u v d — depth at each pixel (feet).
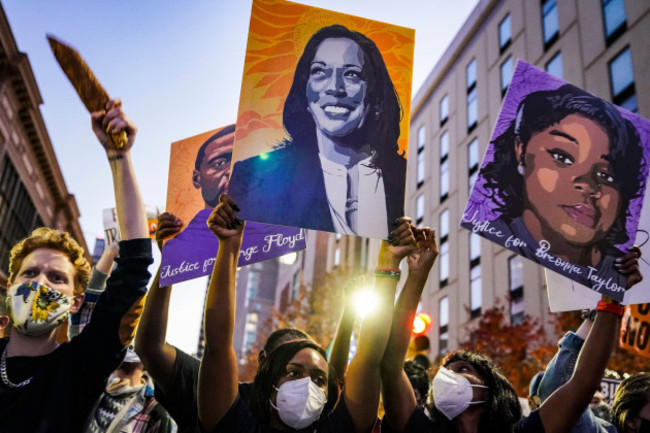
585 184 10.73
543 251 10.27
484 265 89.45
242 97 9.71
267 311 433.07
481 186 10.36
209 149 12.23
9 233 131.34
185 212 11.80
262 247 11.25
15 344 8.44
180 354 10.02
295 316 127.34
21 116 125.59
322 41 10.26
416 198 120.37
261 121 9.66
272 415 9.08
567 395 9.91
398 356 9.58
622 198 10.83
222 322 8.44
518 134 10.77
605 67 70.38
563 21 80.94
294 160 9.57
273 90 9.86
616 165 11.01
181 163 12.17
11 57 114.01
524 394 67.10
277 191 9.36
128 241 8.54
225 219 8.88
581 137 10.96
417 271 9.87
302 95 9.93
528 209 10.41
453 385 9.98
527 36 90.07
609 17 71.20
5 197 126.72
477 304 89.66
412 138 128.47
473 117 103.09
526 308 77.10
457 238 99.66
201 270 10.43
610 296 10.25
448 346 96.07
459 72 111.65
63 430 7.86
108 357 8.30
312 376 9.30
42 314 8.34
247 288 443.32
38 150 137.90
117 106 8.30
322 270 182.70
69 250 9.00
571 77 76.84
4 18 105.70
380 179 9.75
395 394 9.60
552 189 10.62
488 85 99.91
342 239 151.74
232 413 8.47
